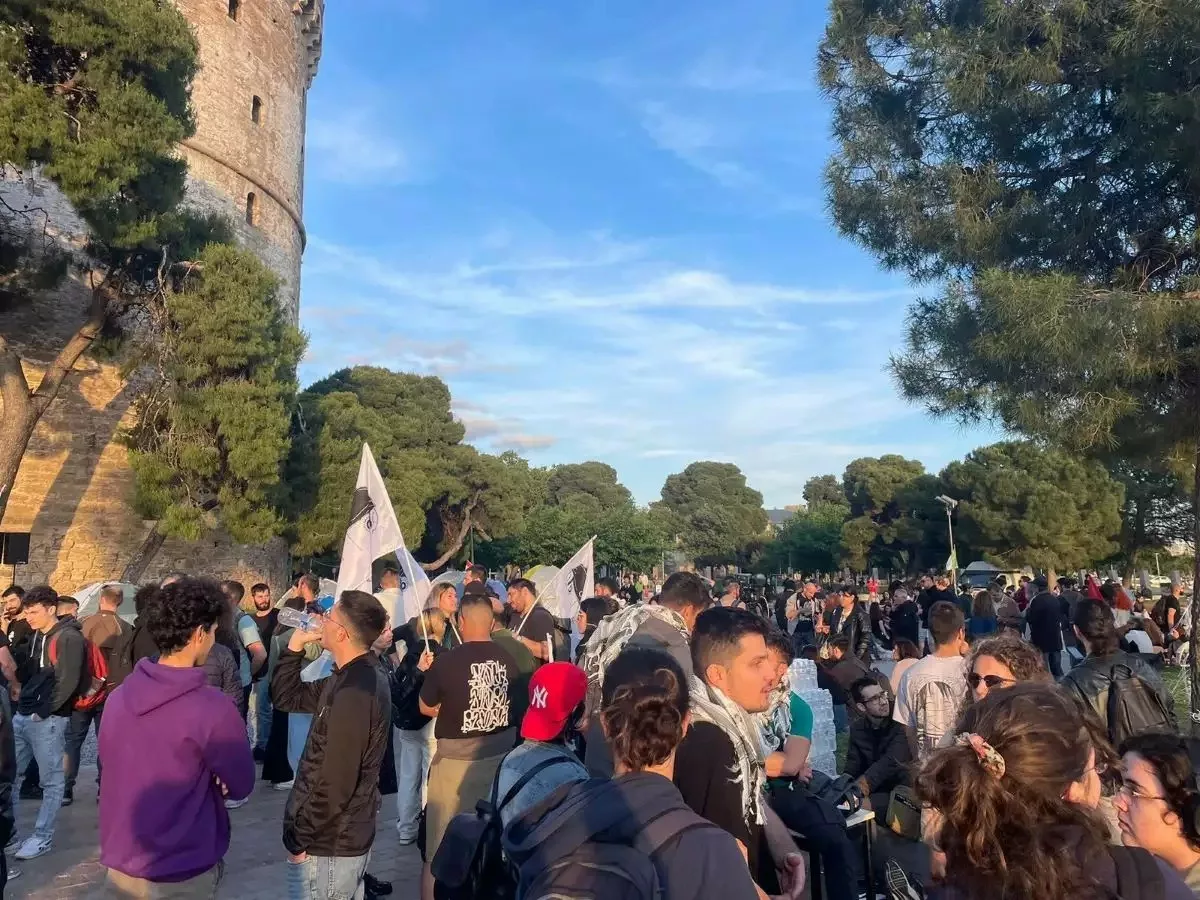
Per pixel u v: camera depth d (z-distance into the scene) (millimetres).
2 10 14961
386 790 7734
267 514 20766
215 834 3266
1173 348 8812
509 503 51375
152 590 7043
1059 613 13297
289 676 6664
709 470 108250
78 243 22875
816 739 6172
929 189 10508
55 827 6965
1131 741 2801
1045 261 9977
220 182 27719
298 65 33531
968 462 52125
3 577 21344
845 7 10781
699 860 2010
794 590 21938
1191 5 7691
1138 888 1898
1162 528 44562
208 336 19719
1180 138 8242
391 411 48875
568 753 3043
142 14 16109
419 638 6973
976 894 1861
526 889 2088
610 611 8445
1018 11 9266
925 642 18766
